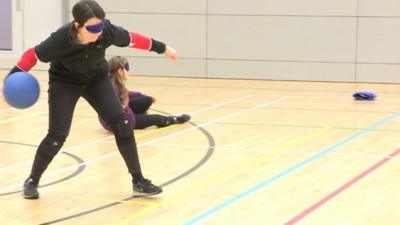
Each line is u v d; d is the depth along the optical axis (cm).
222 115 885
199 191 525
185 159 635
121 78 725
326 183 545
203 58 1283
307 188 530
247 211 471
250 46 1260
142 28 1299
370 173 577
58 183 552
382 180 553
